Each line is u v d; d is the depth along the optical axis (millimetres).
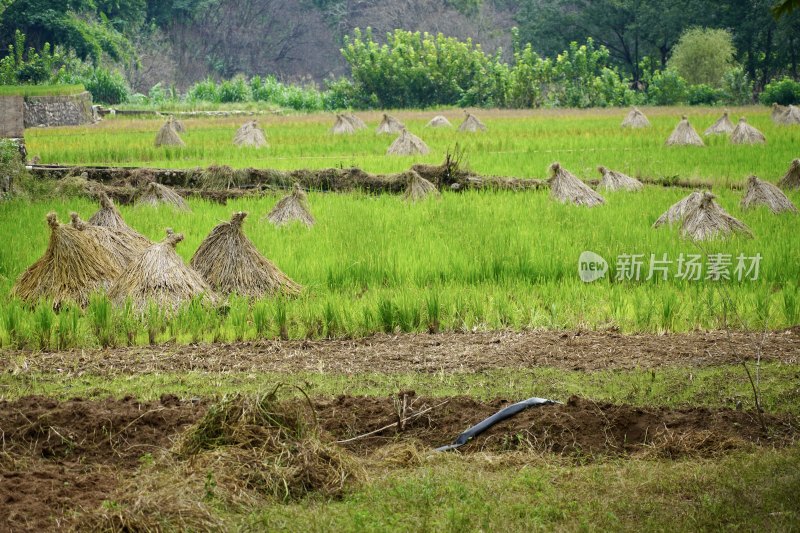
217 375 34219
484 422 27859
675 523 21438
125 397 29953
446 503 22672
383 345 38031
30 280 44000
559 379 33312
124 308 40750
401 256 49344
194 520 21375
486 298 43094
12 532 20922
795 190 71438
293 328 40375
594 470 24625
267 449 24422
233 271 44812
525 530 21297
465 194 70500
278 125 137250
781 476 23641
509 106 198625
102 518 21016
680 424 27875
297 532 21266
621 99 196375
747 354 35656
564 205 64938
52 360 36094
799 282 46156
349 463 24500
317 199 69375
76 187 70562
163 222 60344
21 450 26000
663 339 38188
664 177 78688
